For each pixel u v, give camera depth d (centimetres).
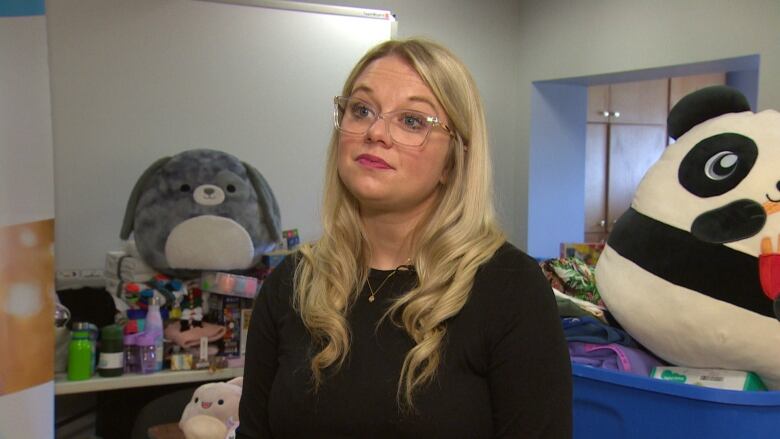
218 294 254
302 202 312
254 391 108
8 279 223
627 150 436
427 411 91
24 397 225
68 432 290
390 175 98
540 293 95
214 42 292
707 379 137
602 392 130
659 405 121
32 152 226
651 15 308
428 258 99
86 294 251
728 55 278
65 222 273
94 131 276
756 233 129
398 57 102
